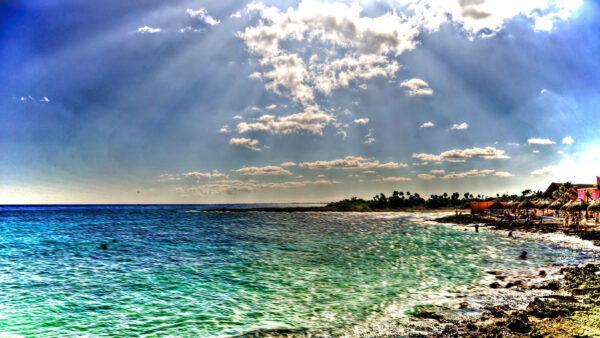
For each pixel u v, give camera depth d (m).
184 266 25.28
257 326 13.00
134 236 48.81
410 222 87.19
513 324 11.20
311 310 14.85
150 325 13.28
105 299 16.75
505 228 61.03
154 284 19.73
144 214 142.62
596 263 25.17
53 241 42.12
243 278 21.14
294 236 49.06
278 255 30.59
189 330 12.73
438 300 16.00
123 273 22.80
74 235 50.38
